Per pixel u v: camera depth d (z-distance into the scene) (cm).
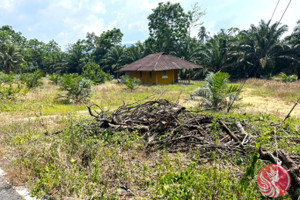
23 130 635
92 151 459
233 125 583
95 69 2903
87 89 1302
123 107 694
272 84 1966
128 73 3117
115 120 608
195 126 552
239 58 2934
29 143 530
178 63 2705
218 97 980
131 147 504
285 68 2947
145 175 387
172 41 3984
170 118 573
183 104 1177
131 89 1877
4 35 4850
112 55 4266
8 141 555
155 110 665
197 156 449
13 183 375
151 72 2667
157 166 415
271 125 617
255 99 1359
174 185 344
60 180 366
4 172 411
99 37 5106
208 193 324
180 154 477
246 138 492
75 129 595
